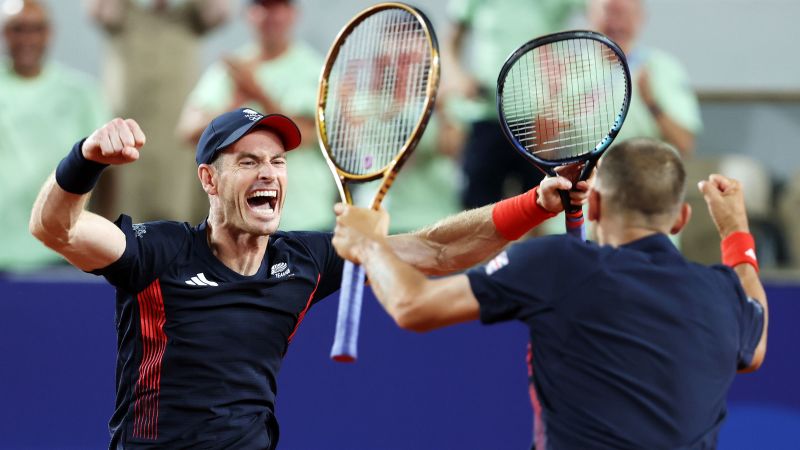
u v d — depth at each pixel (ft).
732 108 101.60
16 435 84.94
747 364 45.42
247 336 52.60
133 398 52.08
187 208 98.22
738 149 101.14
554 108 60.85
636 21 91.20
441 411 84.02
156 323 51.90
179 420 51.55
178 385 51.65
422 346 84.48
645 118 91.81
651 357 42.37
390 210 93.97
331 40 101.71
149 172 97.55
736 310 44.60
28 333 85.46
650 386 42.22
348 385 84.38
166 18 97.66
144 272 51.44
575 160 50.85
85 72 100.83
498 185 91.56
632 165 44.39
